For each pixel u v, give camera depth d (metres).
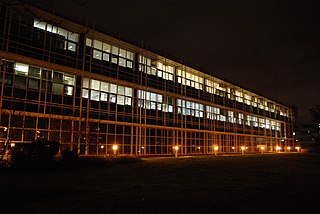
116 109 28.67
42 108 22.70
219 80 45.28
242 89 51.41
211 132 42.91
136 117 30.64
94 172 16.53
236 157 34.34
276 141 65.44
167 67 36.31
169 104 35.78
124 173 16.27
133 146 30.08
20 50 21.56
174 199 9.38
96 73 26.92
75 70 25.12
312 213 7.99
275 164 24.45
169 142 34.97
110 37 28.17
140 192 10.55
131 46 30.47
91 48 26.94
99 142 26.69
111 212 7.76
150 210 8.00
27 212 7.66
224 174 16.45
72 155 18.72
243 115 53.12
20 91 21.62
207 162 24.89
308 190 11.43
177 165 21.38
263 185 12.56
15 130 20.12
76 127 24.59
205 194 10.29
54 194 10.00
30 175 14.59
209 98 43.56
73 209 7.99
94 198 9.44
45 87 23.19
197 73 41.16
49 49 23.34
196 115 40.59
